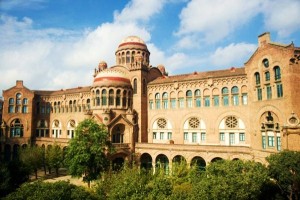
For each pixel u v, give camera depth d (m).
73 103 76.62
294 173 28.69
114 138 56.88
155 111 61.72
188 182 35.31
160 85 61.31
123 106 60.97
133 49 71.94
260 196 30.88
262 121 43.50
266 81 42.62
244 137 49.69
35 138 77.19
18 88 78.38
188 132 56.66
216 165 28.25
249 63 47.50
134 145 57.53
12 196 20.30
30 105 79.06
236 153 45.88
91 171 45.94
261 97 44.06
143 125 61.50
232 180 23.44
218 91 53.59
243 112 50.12
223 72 55.12
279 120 39.38
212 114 53.75
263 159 41.75
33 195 19.92
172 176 38.66
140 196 23.86
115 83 60.31
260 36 44.00
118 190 25.22
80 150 44.84
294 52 37.56
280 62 39.28
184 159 46.38
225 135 52.06
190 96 57.28
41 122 81.75
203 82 55.44
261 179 25.73
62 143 67.62
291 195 30.78
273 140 40.59
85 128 47.03
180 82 58.25
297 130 36.34
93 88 61.75
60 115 79.44
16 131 77.12
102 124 50.00
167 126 59.59
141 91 62.00
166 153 52.94
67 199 20.52
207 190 22.86
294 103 37.09
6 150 75.00
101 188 29.83
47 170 67.31
